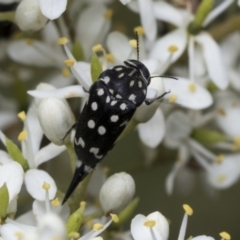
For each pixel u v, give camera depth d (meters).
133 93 0.11
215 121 0.13
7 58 0.13
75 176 0.11
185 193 0.14
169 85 0.12
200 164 0.13
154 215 0.11
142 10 0.12
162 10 0.12
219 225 0.14
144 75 0.11
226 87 0.12
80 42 0.12
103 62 0.12
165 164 0.13
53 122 0.11
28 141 0.11
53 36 0.12
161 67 0.12
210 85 0.12
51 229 0.10
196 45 0.12
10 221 0.11
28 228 0.11
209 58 0.12
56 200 0.11
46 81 0.12
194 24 0.12
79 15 0.12
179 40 0.12
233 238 0.14
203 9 0.12
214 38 0.13
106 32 0.12
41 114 0.11
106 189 0.11
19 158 0.11
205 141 0.13
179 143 0.13
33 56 0.12
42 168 0.12
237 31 0.13
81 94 0.11
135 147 0.13
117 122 0.10
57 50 0.12
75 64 0.11
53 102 0.11
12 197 0.11
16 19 0.12
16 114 0.13
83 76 0.11
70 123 0.11
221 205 0.15
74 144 0.11
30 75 0.13
